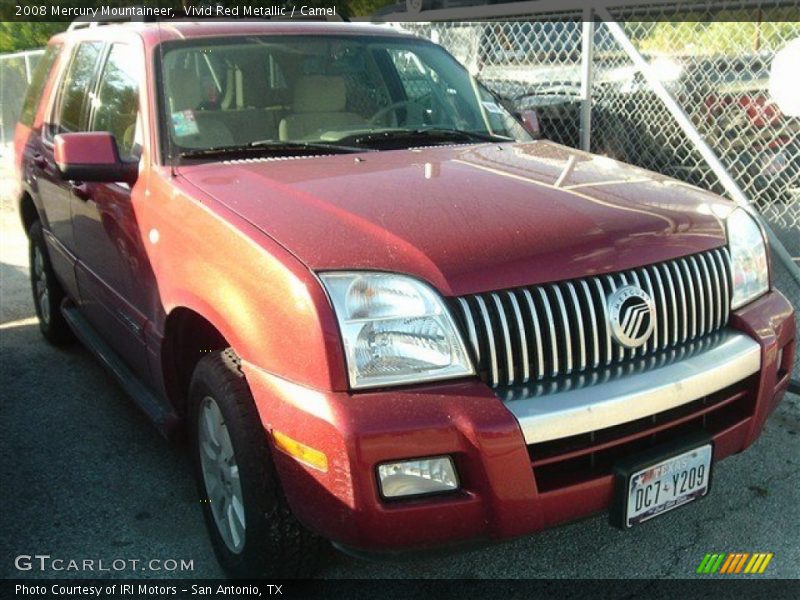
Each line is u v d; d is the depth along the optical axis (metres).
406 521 2.42
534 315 2.60
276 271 2.59
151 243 3.32
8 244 8.70
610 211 2.95
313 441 2.43
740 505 3.61
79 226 4.33
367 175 3.24
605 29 6.25
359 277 2.50
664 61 6.27
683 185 3.45
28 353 5.46
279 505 2.76
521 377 2.60
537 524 2.54
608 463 2.68
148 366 3.61
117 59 4.13
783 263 4.74
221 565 3.16
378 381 2.45
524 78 6.71
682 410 2.80
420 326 2.49
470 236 2.69
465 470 2.45
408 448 2.39
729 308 3.10
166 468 3.95
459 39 7.02
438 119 4.27
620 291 2.73
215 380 2.88
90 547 3.35
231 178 3.25
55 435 4.30
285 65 4.02
